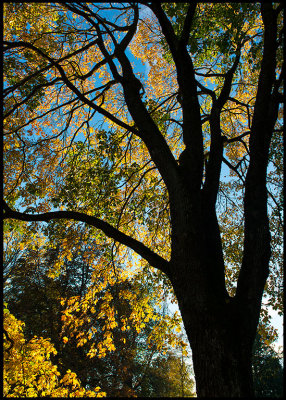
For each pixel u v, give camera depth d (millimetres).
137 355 18141
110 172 7867
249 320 3439
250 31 8102
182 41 5055
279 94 4488
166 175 4609
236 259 8727
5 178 7547
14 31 7754
